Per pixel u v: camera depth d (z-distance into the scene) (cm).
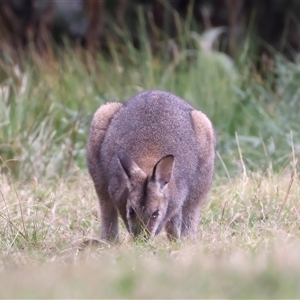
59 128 2480
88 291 1126
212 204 1911
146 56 2853
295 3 3706
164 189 1595
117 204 1662
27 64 2738
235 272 1189
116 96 2667
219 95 2628
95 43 3331
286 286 1112
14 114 2406
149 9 3638
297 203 1855
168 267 1258
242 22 3541
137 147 1678
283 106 2562
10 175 2091
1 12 3547
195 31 3092
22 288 1164
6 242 1598
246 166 2212
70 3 3659
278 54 3025
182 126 1722
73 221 1808
